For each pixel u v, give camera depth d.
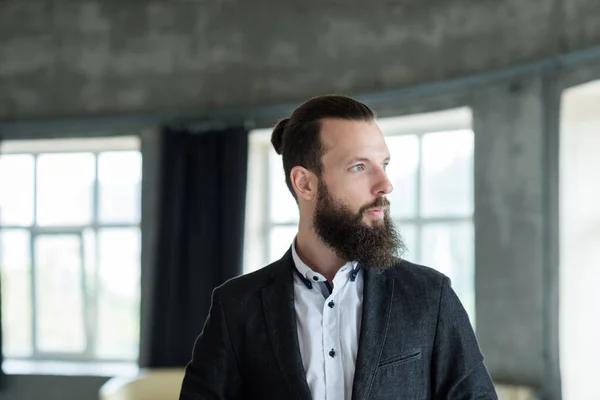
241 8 6.28
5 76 6.91
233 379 1.73
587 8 4.54
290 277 1.74
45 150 7.02
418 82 5.47
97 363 6.85
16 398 6.66
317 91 5.92
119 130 6.59
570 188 4.83
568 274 4.81
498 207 5.01
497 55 5.07
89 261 6.96
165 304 6.16
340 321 1.67
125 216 6.87
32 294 7.06
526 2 4.92
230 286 1.79
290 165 1.74
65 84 6.77
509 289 4.92
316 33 5.96
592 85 4.55
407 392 1.61
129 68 6.61
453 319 1.68
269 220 6.43
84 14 6.77
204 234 6.12
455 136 5.66
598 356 4.75
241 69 6.24
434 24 5.42
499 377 4.91
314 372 1.63
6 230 7.13
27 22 6.90
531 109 4.88
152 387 5.57
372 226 1.63
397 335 1.63
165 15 6.54
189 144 6.25
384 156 1.66
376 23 5.70
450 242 5.67
